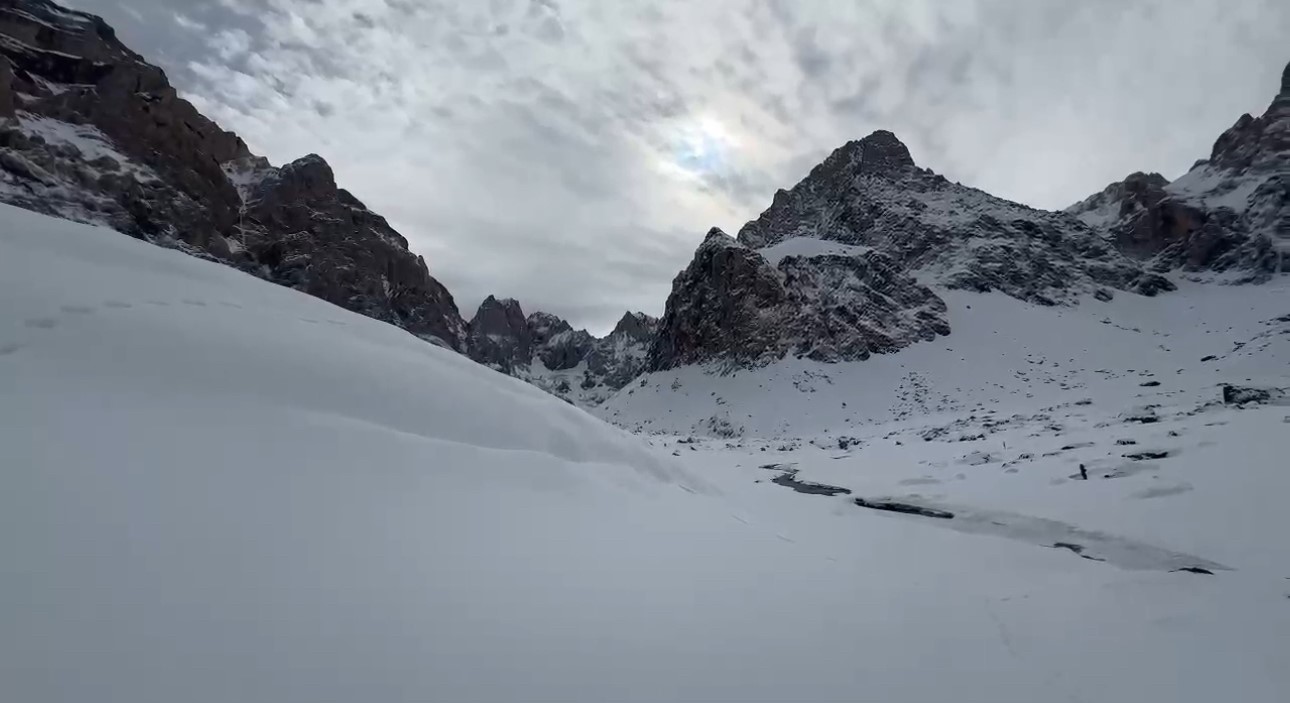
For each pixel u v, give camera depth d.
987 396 67.50
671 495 7.67
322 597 3.28
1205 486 13.78
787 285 96.00
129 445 4.00
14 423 3.78
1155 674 4.70
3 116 64.88
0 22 75.19
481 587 3.89
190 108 91.62
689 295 103.69
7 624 2.47
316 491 4.39
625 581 4.59
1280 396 27.09
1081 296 101.19
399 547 4.05
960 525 13.95
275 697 2.55
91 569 2.89
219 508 3.73
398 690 2.78
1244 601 6.66
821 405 71.38
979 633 5.06
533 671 3.18
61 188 63.56
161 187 74.75
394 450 5.49
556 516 5.54
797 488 23.11
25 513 3.06
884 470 26.23
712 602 4.57
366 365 6.69
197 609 2.89
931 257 113.62
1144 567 9.30
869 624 4.78
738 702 3.32
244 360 5.73
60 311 5.23
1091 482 16.41
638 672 3.40
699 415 77.25
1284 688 4.55
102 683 2.37
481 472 5.88
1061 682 4.41
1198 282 105.31
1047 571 8.46
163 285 6.41
